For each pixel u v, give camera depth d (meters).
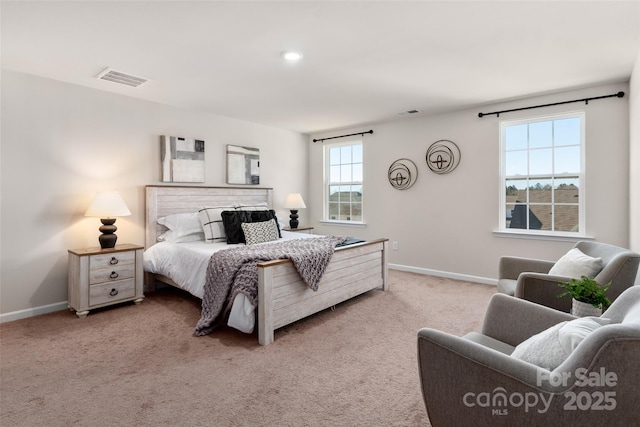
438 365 1.25
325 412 1.72
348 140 5.48
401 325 2.88
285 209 5.56
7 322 2.98
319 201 5.88
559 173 3.75
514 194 4.06
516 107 3.91
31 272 3.15
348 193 5.60
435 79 3.23
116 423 1.64
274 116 4.67
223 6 1.98
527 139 3.96
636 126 2.75
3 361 2.26
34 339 2.61
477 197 4.24
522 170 4.00
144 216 3.90
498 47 2.54
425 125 4.63
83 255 3.07
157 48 2.54
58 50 2.57
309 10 2.03
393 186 4.96
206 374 2.09
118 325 2.90
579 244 2.76
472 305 3.38
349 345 2.50
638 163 2.66
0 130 2.97
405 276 4.59
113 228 3.38
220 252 3.02
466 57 2.72
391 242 5.04
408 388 1.94
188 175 4.25
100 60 2.77
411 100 3.91
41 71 3.02
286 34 2.33
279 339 2.60
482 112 4.16
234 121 4.80
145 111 3.90
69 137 3.35
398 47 2.54
